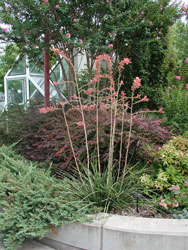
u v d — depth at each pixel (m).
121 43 5.46
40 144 3.85
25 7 4.35
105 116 3.51
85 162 3.27
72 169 3.30
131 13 4.83
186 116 4.14
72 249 2.30
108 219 2.27
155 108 6.02
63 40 4.57
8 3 4.41
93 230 2.19
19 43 4.84
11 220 2.20
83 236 2.23
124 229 2.09
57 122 3.87
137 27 4.84
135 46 5.59
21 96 8.67
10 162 3.16
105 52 5.28
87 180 2.89
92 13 4.59
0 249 2.29
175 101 4.35
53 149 3.56
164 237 2.04
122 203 2.65
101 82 6.58
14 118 4.60
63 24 4.59
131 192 2.76
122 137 3.14
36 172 2.96
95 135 3.23
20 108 4.86
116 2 4.84
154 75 6.53
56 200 2.38
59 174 3.37
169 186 2.73
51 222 2.16
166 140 3.36
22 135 3.94
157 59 6.43
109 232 2.13
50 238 2.39
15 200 2.46
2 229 2.13
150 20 5.48
